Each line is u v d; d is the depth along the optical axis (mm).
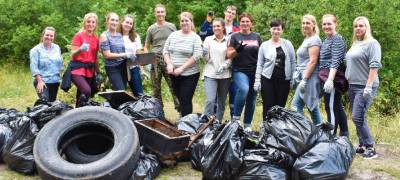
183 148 5520
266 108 6520
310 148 5051
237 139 5113
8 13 15352
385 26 11211
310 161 4918
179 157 5676
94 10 13172
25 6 15281
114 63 6914
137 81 7449
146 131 5430
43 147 5094
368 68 5805
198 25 16781
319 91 6180
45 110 5672
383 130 7867
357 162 5891
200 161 5379
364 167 5738
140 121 5684
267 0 12586
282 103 6598
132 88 7492
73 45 6652
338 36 5973
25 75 13359
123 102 6555
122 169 4832
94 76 6891
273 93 6516
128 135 5129
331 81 5891
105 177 4742
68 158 5363
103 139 5484
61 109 5754
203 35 9453
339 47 5914
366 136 6086
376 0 11250
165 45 6965
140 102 6180
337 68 5941
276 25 6402
